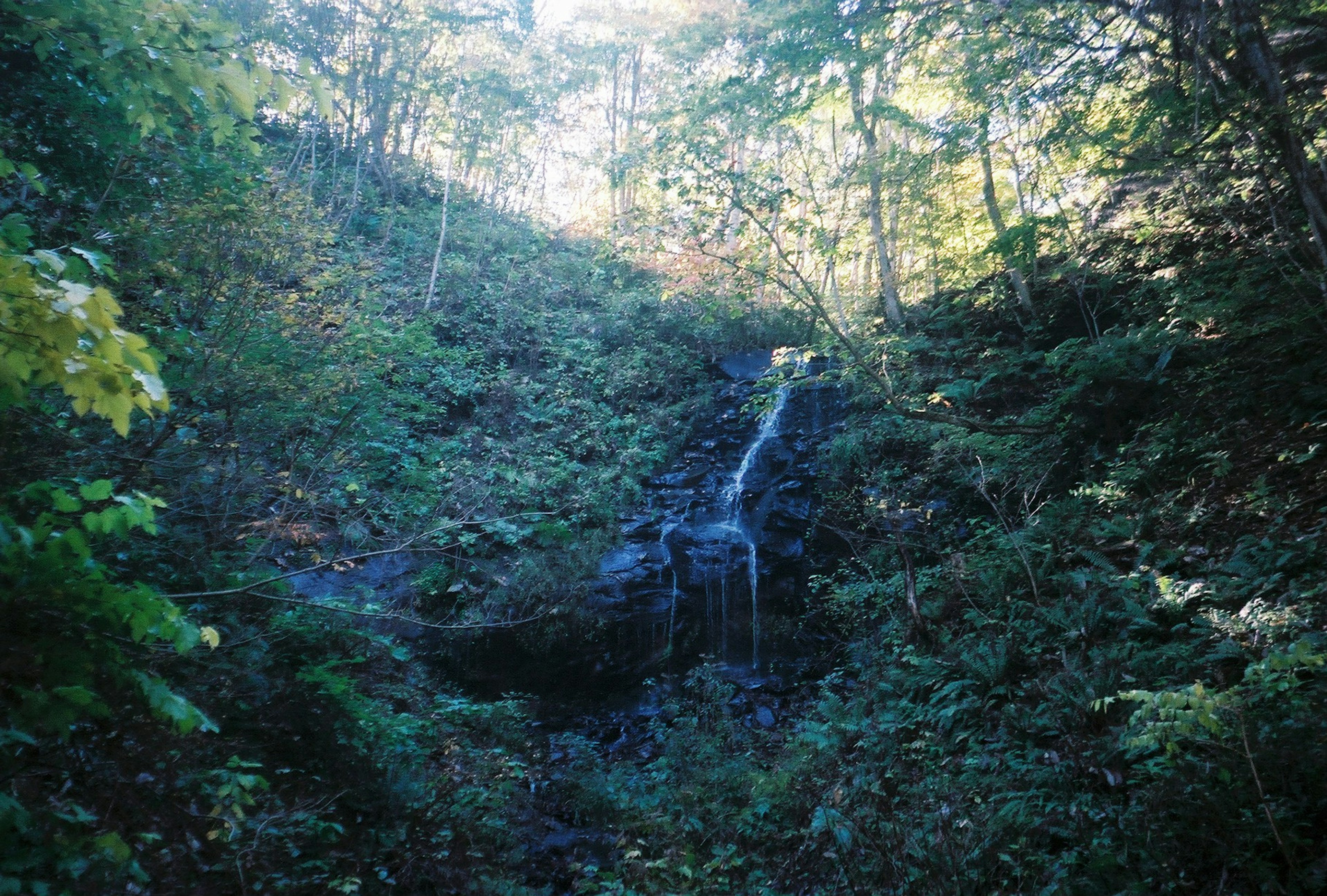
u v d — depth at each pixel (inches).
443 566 395.9
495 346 621.3
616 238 476.7
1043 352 477.1
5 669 84.0
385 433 354.9
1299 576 231.6
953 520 426.0
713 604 452.8
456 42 848.3
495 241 778.8
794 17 448.5
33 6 141.6
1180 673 217.0
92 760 133.7
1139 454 354.3
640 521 492.7
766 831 245.9
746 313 657.0
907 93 568.7
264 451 260.1
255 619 227.8
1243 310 378.6
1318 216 288.8
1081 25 387.9
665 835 257.0
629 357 642.8
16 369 79.9
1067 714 224.8
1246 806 157.3
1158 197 505.4
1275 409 321.1
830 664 408.2
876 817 212.1
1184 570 271.4
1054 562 319.3
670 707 374.3
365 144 808.9
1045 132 466.3
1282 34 394.0
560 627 397.7
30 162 225.0
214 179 265.7
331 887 165.6
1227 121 319.0
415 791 219.0
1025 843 181.0
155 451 209.2
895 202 562.3
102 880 105.4
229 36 148.4
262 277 273.7
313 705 215.5
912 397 494.9
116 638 116.7
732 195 389.7
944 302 591.5
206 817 150.0
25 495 93.2
